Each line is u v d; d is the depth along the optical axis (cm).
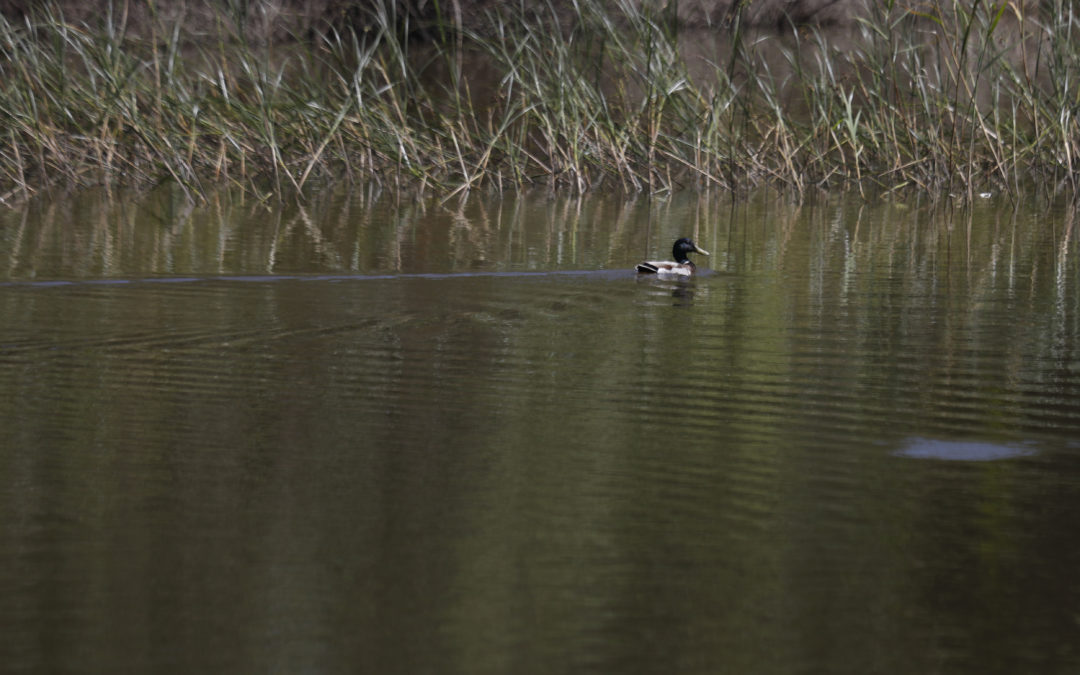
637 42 4369
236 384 1925
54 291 2605
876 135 4481
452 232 3556
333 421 1739
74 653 1112
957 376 2036
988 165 4547
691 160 4606
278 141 4303
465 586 1239
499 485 1495
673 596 1223
